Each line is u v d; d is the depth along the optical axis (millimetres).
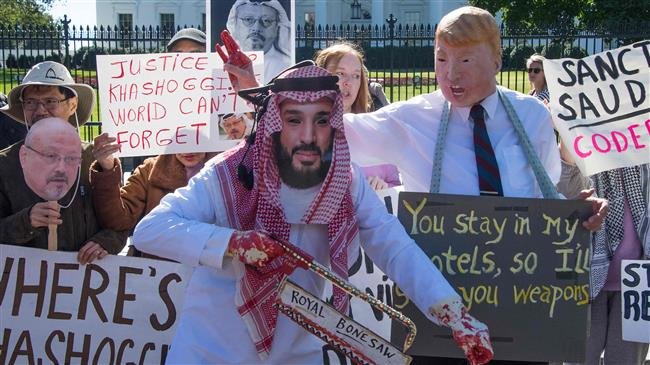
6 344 4188
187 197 3057
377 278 4227
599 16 22828
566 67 4250
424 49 17031
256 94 3092
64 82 4402
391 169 4402
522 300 3518
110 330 4270
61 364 4238
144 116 4570
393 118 3688
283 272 2939
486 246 3500
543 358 3535
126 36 14828
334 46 4848
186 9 54875
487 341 2928
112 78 4539
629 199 4598
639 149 4195
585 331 3525
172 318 4293
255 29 5574
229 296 3088
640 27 15945
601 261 4574
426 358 3676
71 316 4234
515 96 3660
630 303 4410
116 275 4258
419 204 3502
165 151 4578
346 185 3012
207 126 4590
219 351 3086
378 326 4234
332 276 2896
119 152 4562
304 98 2939
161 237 2936
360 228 3193
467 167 3600
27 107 4379
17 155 4039
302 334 3143
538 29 18062
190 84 4582
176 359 3092
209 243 2883
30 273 4168
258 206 3010
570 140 4234
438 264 3500
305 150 2967
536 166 3555
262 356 3045
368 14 57594
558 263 3514
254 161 3012
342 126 3006
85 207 4188
